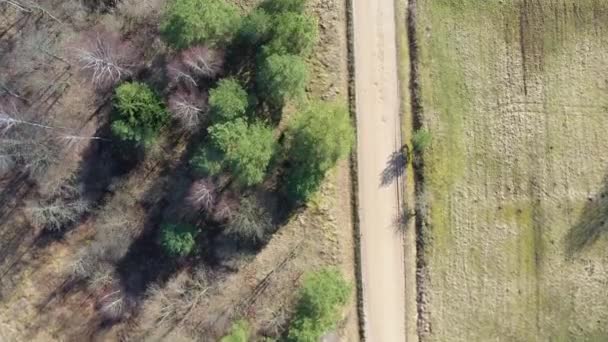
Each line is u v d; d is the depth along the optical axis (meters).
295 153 40.53
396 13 44.66
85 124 42.94
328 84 43.97
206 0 38.16
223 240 43.41
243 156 38.12
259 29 39.53
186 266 43.44
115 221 43.12
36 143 42.62
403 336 44.56
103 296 43.16
